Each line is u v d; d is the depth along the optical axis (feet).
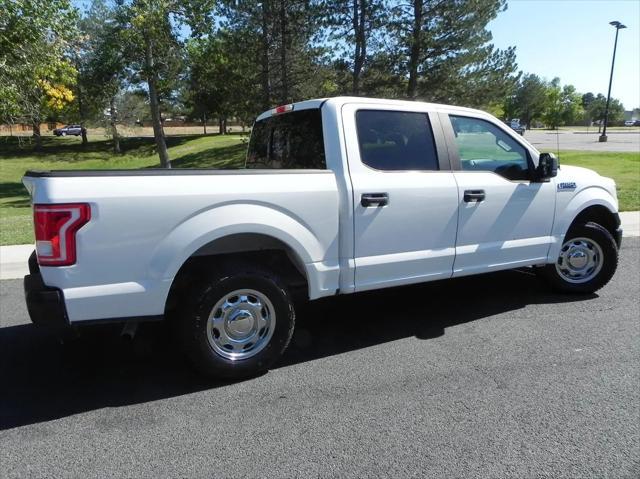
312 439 9.95
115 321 10.93
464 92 69.31
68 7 42.14
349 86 71.82
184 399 11.62
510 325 15.60
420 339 14.75
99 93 91.66
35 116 46.83
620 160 69.21
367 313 17.04
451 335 14.98
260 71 75.66
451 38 66.03
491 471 8.92
